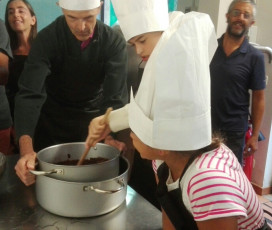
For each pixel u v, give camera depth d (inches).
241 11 75.2
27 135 42.8
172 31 24.5
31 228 30.4
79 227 30.8
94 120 35.2
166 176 30.2
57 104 58.1
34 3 78.5
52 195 31.5
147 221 32.4
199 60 22.9
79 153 39.5
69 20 43.7
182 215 28.2
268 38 98.2
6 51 55.4
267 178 101.3
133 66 64.5
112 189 31.9
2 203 34.5
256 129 84.7
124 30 37.3
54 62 51.3
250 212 27.4
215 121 80.0
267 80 94.2
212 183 23.7
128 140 53.6
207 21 24.1
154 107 23.9
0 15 77.1
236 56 77.4
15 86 74.3
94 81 55.6
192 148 24.2
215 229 23.6
